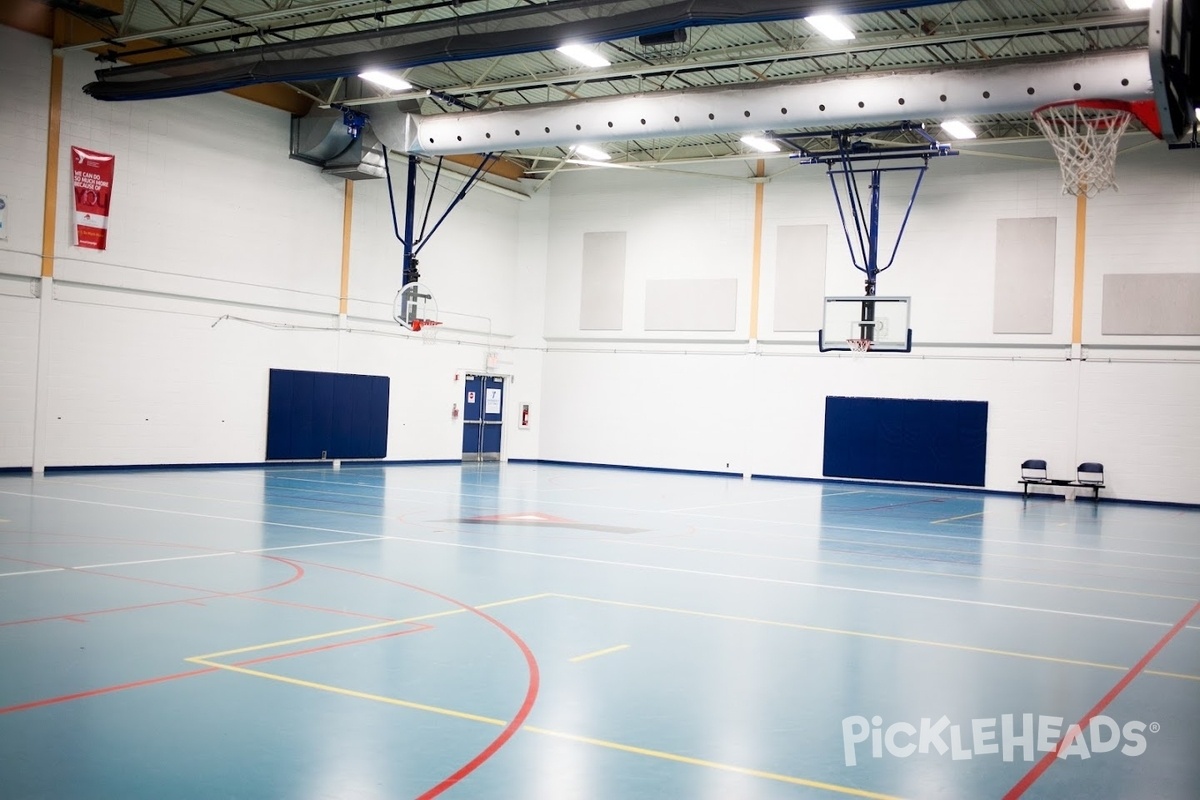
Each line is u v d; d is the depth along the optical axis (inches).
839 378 1081.4
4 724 197.3
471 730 204.4
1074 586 427.8
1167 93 208.7
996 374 1012.5
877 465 1064.2
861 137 964.6
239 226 895.7
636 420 1181.1
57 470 768.9
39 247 749.9
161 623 290.0
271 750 188.1
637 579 401.1
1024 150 995.3
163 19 776.9
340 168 951.6
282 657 257.1
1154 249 945.5
